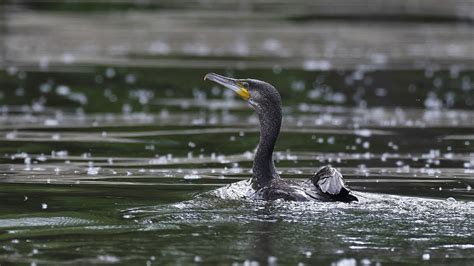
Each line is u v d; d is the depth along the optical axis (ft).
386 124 64.18
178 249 31.14
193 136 58.65
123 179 44.98
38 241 32.35
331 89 80.07
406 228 33.53
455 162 50.72
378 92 78.84
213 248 31.14
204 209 36.60
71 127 61.36
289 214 35.37
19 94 75.10
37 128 60.85
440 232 33.01
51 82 81.00
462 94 77.71
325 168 38.68
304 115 68.08
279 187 38.99
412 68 91.20
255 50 102.27
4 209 37.78
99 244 31.86
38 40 107.45
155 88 79.41
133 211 36.81
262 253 30.63
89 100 73.31
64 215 36.40
